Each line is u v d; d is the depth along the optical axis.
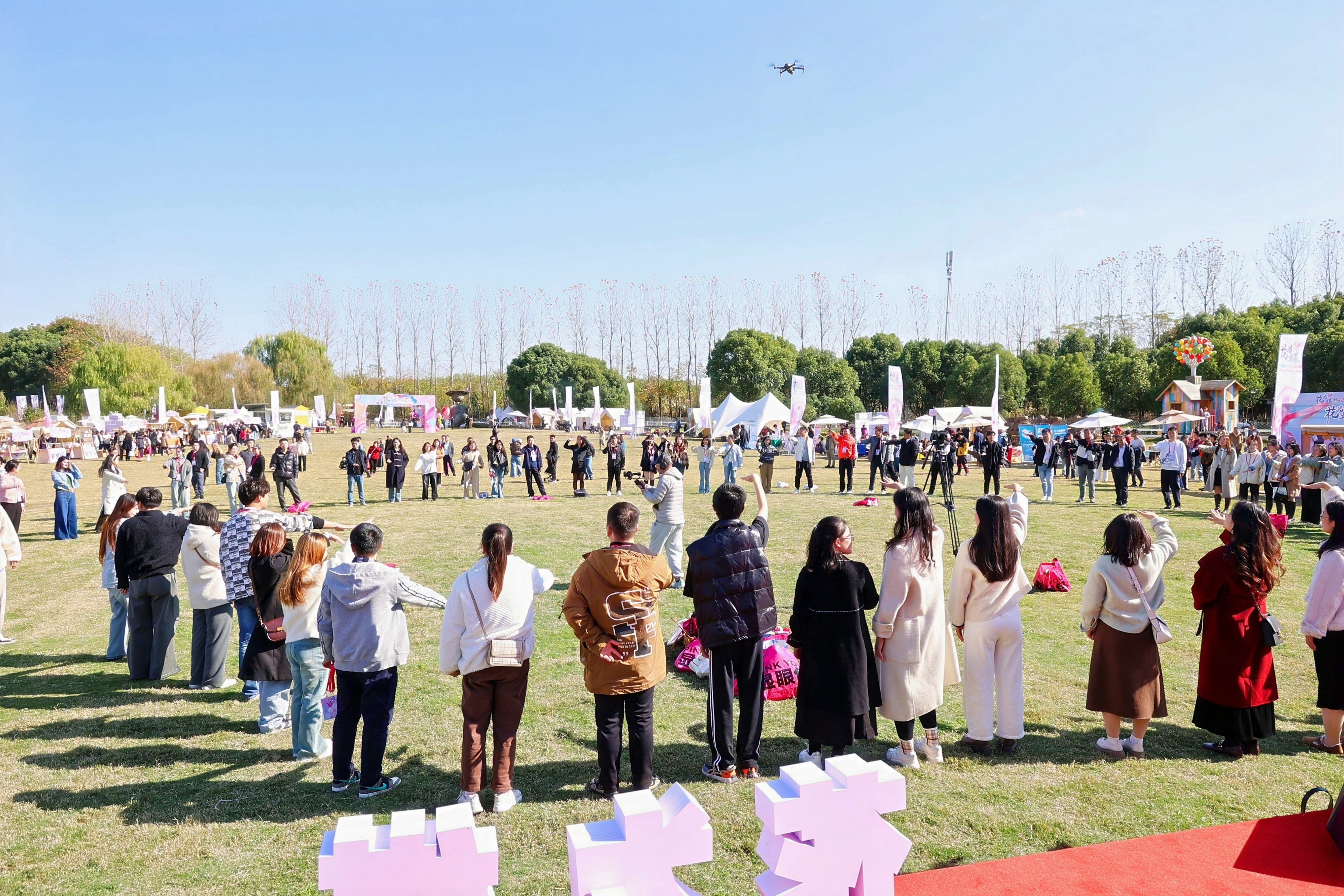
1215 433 22.66
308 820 3.95
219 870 3.49
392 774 4.48
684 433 57.22
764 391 67.06
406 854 2.36
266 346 77.81
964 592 4.55
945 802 3.95
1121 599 4.42
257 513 5.75
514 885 3.29
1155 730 4.96
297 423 60.94
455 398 88.38
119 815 4.02
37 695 5.87
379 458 24.55
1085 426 28.22
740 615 4.23
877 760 4.58
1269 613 7.71
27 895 3.30
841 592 4.22
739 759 4.36
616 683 4.00
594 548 11.68
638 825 2.48
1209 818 3.75
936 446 18.30
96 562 11.44
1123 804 3.91
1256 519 4.46
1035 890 2.99
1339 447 12.82
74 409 59.28
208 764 4.66
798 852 2.56
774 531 12.82
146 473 28.69
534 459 19.30
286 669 5.16
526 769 4.51
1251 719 4.46
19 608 8.70
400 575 4.31
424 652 6.88
